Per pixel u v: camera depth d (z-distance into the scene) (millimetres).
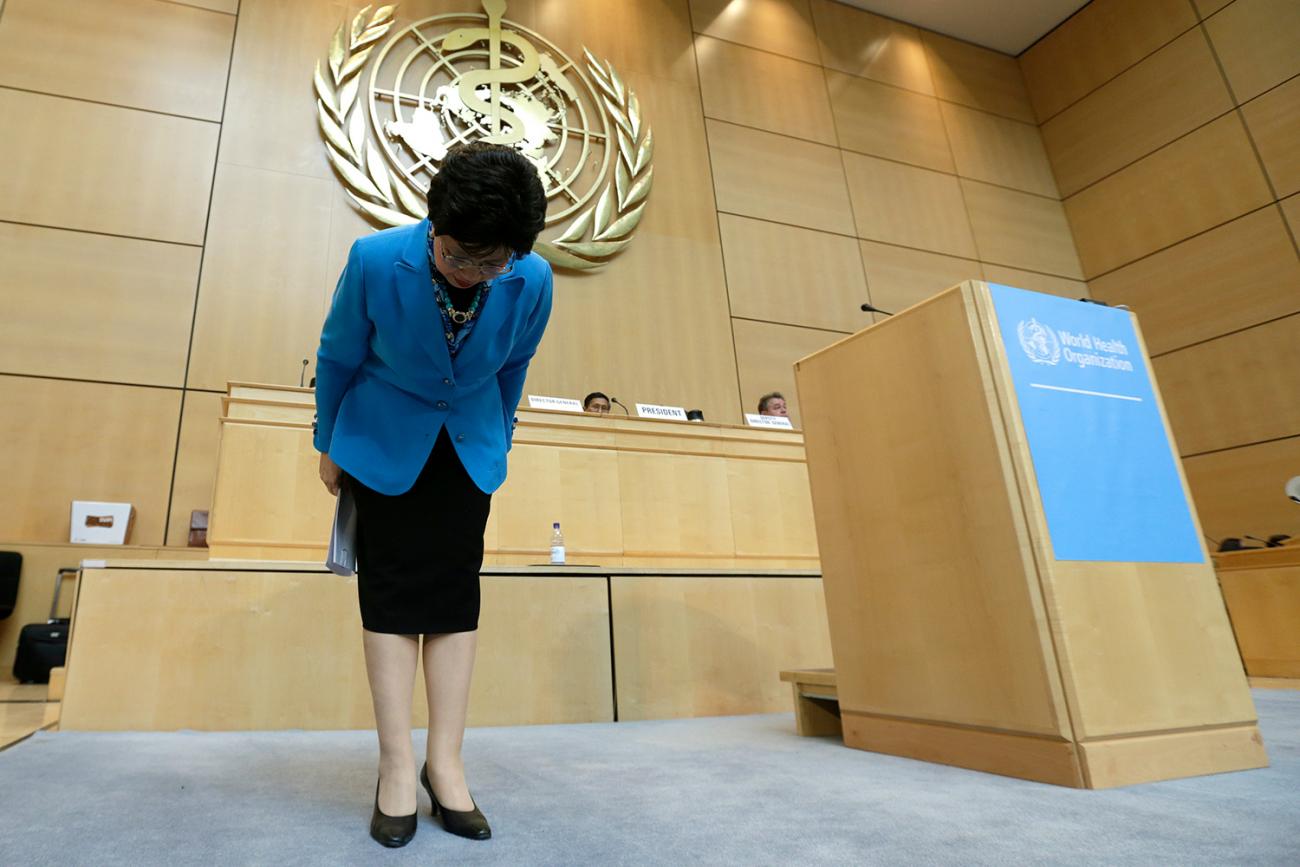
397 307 997
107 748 1640
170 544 3793
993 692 1344
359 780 1317
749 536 3611
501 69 5219
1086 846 883
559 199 5102
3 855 865
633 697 2357
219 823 1017
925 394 1535
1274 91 5555
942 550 1470
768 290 5520
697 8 6230
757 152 5938
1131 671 1292
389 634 1033
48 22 4398
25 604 3229
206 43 4656
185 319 4105
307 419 2852
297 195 4512
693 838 945
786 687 2570
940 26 7125
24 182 4062
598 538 3342
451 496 1087
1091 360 1507
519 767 1462
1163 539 1426
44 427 3750
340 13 4996
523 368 1218
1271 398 5238
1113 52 6641
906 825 993
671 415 3811
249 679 2029
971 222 6434
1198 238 5844
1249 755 1345
